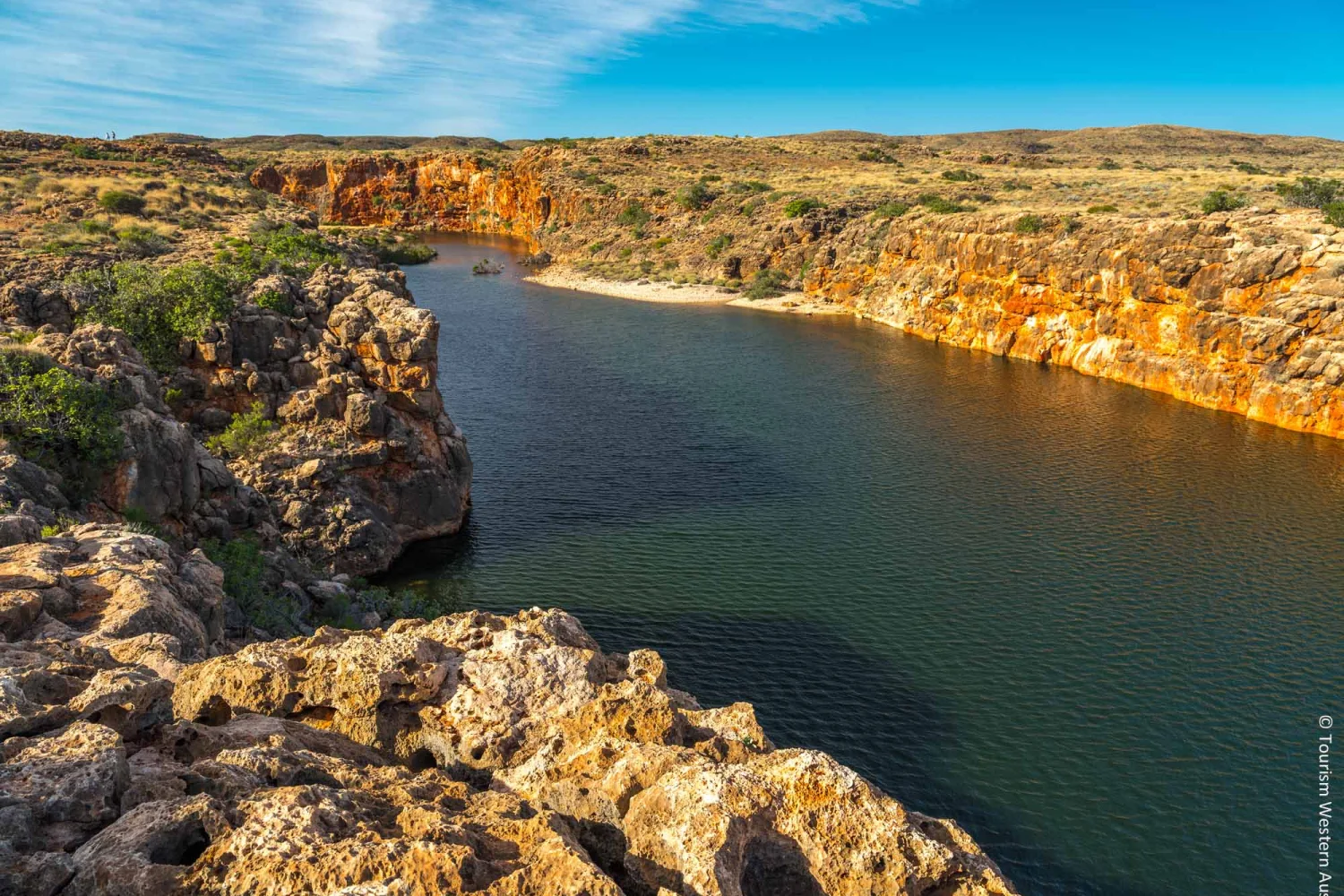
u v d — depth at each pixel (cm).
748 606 4506
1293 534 5391
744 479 6353
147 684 1216
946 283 11569
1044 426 7688
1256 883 2792
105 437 3438
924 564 4972
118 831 870
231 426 5094
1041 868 2838
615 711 1320
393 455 5272
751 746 1362
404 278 7650
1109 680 3856
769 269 15362
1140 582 4775
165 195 10069
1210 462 6725
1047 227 10462
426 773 1161
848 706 3666
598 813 1130
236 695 1358
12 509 2641
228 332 5134
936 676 3884
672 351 10700
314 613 4016
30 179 9844
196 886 809
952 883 1052
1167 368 8788
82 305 5094
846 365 10119
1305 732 3516
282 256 7244
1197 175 16038
